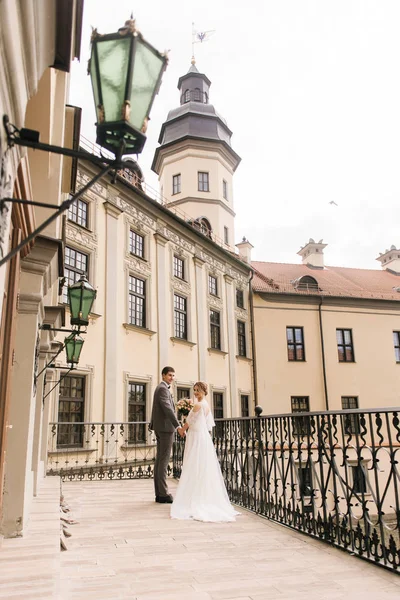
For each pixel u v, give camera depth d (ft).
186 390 63.98
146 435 53.42
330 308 92.22
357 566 12.84
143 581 11.53
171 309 62.34
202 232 76.84
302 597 10.52
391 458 12.43
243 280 85.30
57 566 10.94
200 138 84.12
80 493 26.25
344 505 42.80
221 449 25.81
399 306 97.96
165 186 86.12
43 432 31.55
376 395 90.99
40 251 15.14
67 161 21.65
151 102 6.81
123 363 51.39
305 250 110.01
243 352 82.43
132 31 6.45
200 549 14.46
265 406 82.12
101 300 49.34
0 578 10.08
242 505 22.26
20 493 14.21
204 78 92.94
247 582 11.51
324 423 15.83
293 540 15.62
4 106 6.07
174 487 27.96
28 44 6.66
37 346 18.03
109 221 52.13
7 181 6.59
